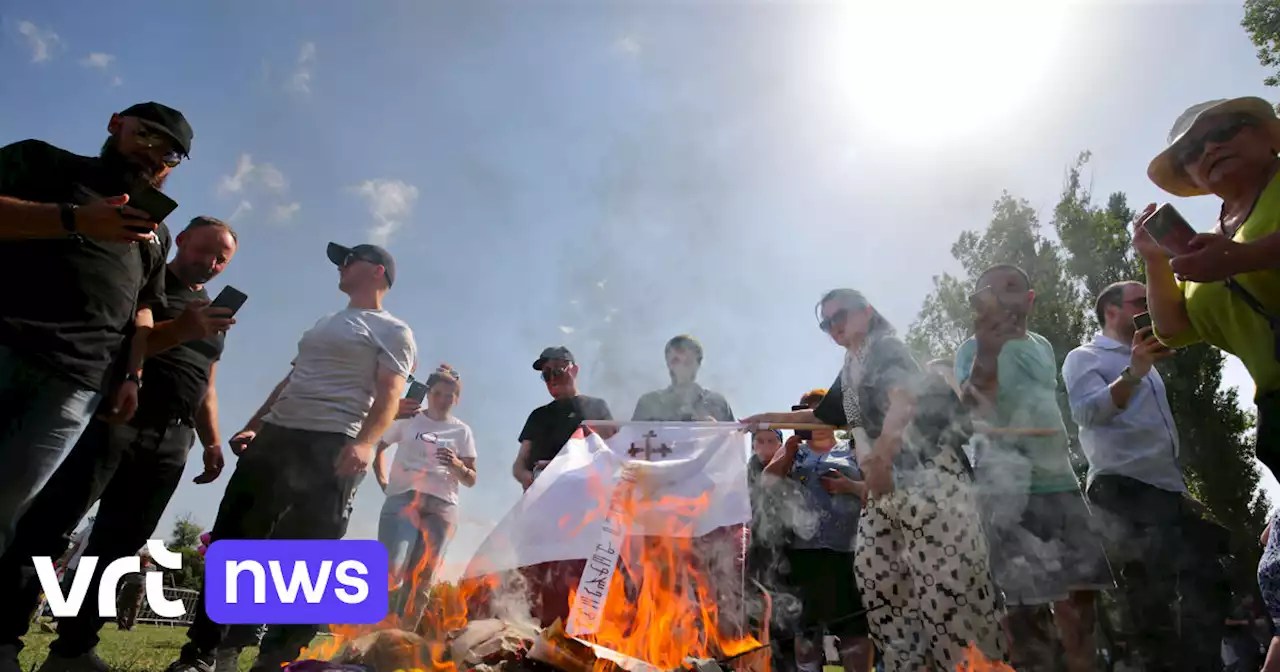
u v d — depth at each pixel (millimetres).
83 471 2346
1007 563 2219
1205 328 1838
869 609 2176
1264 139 1710
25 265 1967
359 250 2834
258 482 2545
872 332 2258
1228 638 2504
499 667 1880
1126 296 2486
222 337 2805
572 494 2533
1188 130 1802
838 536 3016
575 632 2271
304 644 2504
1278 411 1637
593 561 2406
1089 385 2441
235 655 2484
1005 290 2338
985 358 2334
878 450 2080
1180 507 2334
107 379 2141
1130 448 2357
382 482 3854
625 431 2725
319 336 2680
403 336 2748
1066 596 2154
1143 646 2262
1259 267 1529
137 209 1941
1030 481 2236
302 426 2588
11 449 1896
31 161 2076
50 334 1961
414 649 2006
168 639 5043
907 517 2039
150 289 2416
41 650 3342
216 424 2963
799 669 2867
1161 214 1650
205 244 2730
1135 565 2305
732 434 2691
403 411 2918
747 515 2592
